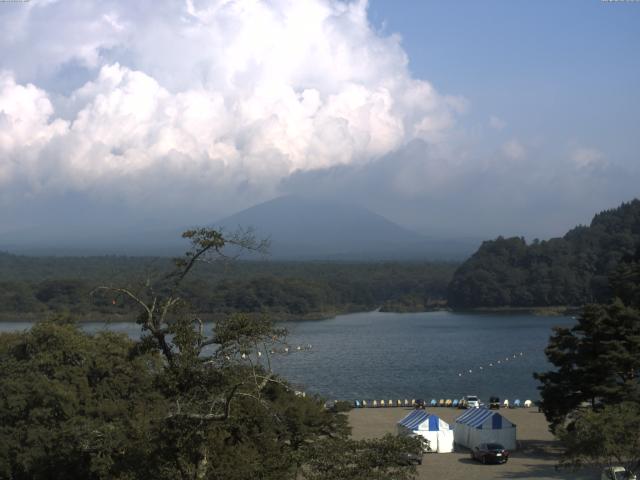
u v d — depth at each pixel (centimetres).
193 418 2497
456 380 11225
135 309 2905
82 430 3594
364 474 2578
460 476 4906
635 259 14238
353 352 14488
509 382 10969
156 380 2648
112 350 4525
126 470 2697
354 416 7956
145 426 2756
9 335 5388
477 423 5966
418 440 2870
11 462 3909
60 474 3681
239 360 2664
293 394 4134
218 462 2578
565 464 4131
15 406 4088
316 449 2744
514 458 5606
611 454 3869
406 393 10062
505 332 18050
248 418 2672
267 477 2623
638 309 6359
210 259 2709
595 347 5606
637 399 5297
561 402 5709
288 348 3872
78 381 4216
